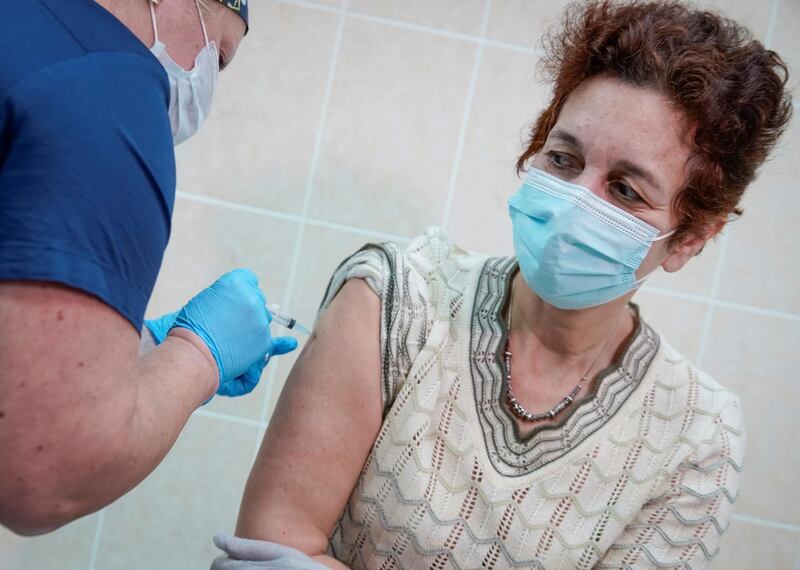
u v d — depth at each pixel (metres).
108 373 0.74
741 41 1.05
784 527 1.92
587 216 1.04
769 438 1.91
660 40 1.01
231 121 1.87
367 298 1.09
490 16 1.86
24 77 0.73
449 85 1.86
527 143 1.25
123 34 0.82
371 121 1.87
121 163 0.75
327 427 1.08
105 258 0.73
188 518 1.94
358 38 1.86
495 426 1.12
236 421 1.93
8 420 0.70
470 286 1.18
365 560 1.14
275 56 1.86
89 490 0.76
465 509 1.11
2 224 0.71
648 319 1.91
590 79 1.05
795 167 1.87
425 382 1.11
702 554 1.17
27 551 1.93
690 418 1.19
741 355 1.91
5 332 0.69
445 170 1.87
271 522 1.07
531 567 1.11
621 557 1.16
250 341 1.04
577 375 1.17
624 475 1.15
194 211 1.88
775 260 1.89
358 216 1.88
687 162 1.03
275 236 1.89
